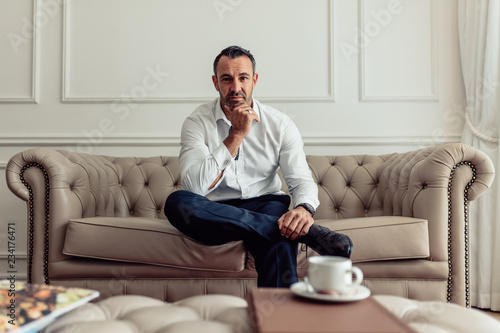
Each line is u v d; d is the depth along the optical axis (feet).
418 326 2.26
